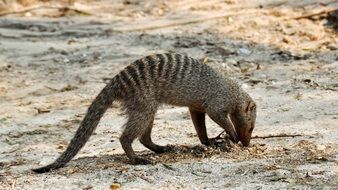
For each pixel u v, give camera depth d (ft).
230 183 29.58
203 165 32.35
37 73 55.62
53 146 38.52
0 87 52.26
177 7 75.51
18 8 76.59
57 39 66.03
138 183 30.25
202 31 65.00
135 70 33.42
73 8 76.89
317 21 65.51
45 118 44.57
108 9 77.92
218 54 58.23
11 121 44.16
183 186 29.58
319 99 43.75
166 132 39.34
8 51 61.77
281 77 50.49
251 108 35.40
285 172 30.58
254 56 57.41
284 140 36.22
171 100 34.35
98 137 39.29
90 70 55.52
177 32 65.41
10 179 31.99
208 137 38.22
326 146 34.50
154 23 69.10
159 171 31.81
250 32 63.82
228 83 35.06
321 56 56.03
